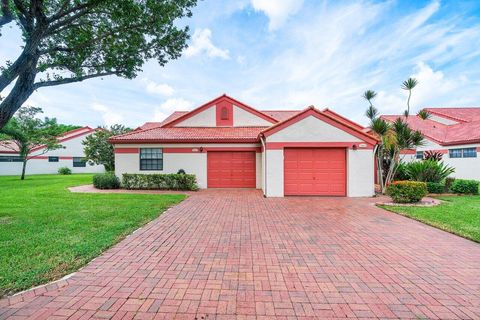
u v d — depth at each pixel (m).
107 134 20.89
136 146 14.77
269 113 22.16
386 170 13.30
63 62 7.36
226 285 3.58
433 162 12.98
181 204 9.70
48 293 3.34
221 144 14.70
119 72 8.09
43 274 3.81
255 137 14.43
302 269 4.11
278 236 5.82
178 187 13.95
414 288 3.51
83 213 7.82
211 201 10.41
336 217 7.68
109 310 2.99
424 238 5.67
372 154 11.52
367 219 7.42
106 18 7.32
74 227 6.27
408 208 8.69
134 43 7.67
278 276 3.86
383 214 8.07
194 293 3.36
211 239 5.59
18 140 19.95
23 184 16.86
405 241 5.46
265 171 11.78
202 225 6.74
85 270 4.02
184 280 3.72
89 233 5.80
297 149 11.91
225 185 14.82
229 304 3.11
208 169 14.84
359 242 5.41
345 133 11.59
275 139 11.69
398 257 4.60
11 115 5.97
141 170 14.83
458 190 11.95
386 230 6.29
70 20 6.34
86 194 11.96
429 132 21.45
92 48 7.53
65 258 4.39
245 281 3.70
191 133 15.55
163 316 2.88
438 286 3.56
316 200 10.72
